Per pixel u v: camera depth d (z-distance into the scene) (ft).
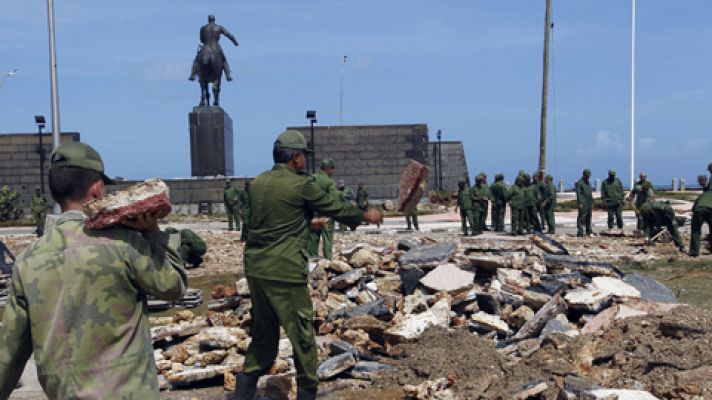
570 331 22.21
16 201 130.41
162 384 20.16
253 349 17.01
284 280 15.93
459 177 180.34
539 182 71.77
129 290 9.32
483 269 27.86
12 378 9.35
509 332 23.43
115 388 8.86
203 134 125.18
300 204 16.17
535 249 31.07
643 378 17.88
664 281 36.96
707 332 19.47
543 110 97.76
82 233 9.29
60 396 8.79
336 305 26.63
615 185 70.54
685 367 17.72
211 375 20.26
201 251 50.55
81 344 8.86
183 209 123.24
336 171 140.97
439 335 21.98
